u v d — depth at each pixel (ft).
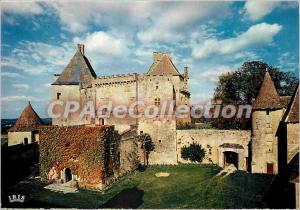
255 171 85.35
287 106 84.07
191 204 63.62
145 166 101.91
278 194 67.41
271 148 83.10
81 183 78.13
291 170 63.57
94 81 122.83
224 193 69.77
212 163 100.89
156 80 108.78
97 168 76.33
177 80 119.03
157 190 74.49
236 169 92.43
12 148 88.43
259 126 84.94
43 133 84.48
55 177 82.23
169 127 105.60
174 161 104.06
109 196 70.54
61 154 81.71
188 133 104.78
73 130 80.38
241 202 63.57
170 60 124.36
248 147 93.61
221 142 99.40
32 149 98.73
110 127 81.35
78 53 137.28
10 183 80.59
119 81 115.75
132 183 81.05
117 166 85.05
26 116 110.42
